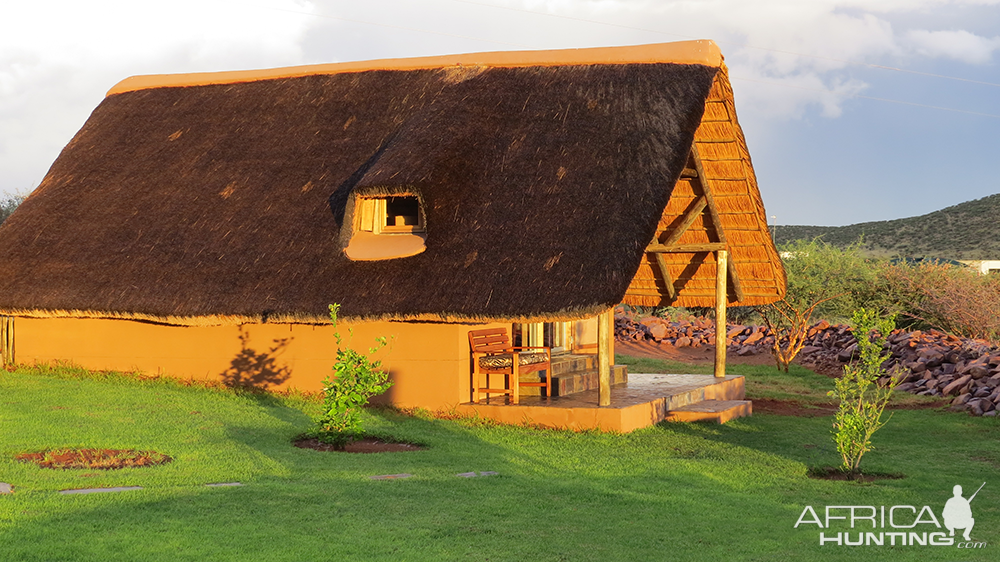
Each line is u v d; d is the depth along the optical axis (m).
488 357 13.51
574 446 11.22
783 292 18.22
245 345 14.64
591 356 16.34
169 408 12.31
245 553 5.86
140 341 15.28
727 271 18.12
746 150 15.35
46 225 15.54
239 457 9.27
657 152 13.05
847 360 21.30
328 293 12.96
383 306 12.48
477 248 12.60
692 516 7.61
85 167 16.77
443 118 14.32
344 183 14.64
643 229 12.10
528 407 12.80
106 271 14.40
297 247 13.81
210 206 15.06
